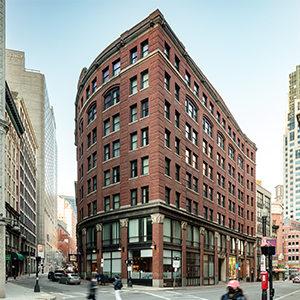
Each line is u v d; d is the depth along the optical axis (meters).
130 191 43.03
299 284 64.94
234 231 65.25
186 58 50.53
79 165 61.97
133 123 44.06
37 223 131.75
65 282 42.88
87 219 51.19
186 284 44.34
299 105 93.69
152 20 43.34
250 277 73.94
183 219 45.12
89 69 55.12
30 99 137.38
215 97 61.31
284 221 178.62
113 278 42.66
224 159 64.69
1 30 27.19
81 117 59.97
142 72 44.28
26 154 92.81
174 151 44.53
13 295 26.81
